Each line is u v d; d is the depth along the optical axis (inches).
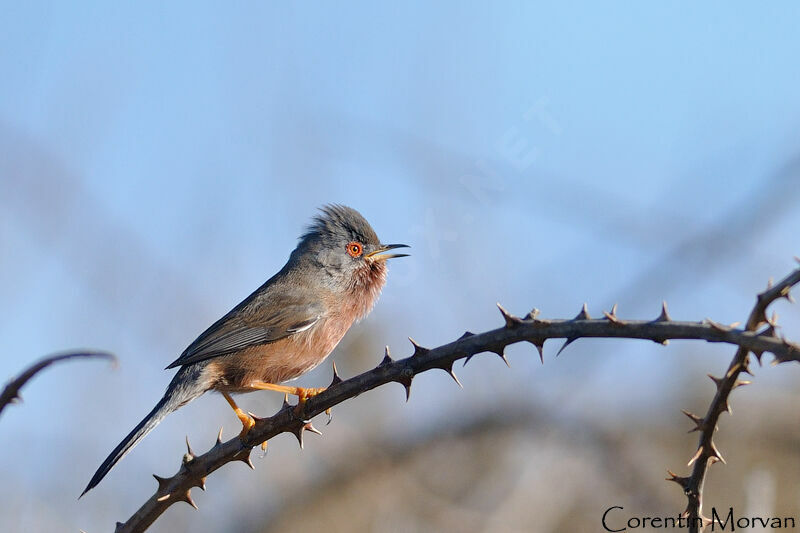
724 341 183.6
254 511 490.6
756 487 297.3
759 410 515.2
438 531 475.5
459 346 219.9
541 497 479.5
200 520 492.1
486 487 493.0
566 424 501.0
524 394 500.1
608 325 196.9
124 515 462.0
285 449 511.5
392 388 535.2
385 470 496.7
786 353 174.1
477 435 496.7
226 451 245.9
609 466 491.5
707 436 206.8
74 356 157.8
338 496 487.8
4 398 155.9
